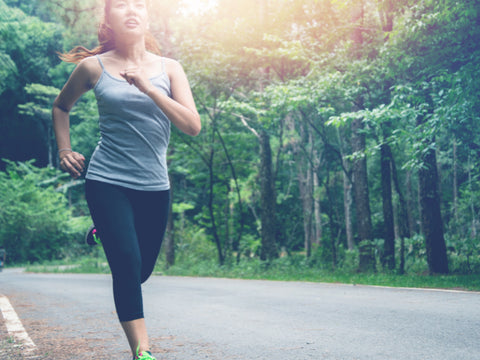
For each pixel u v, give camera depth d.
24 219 36.62
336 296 7.32
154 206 2.27
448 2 9.48
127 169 2.19
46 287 11.23
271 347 3.55
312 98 13.01
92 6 20.70
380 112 9.87
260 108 15.74
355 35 13.88
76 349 3.62
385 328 4.25
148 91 2.03
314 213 34.25
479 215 19.88
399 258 16.06
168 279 14.48
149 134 2.21
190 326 4.66
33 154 44.47
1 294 9.03
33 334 4.34
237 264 18.97
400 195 14.41
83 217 39.97
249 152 23.92
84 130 38.94
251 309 5.90
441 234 12.83
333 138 24.67
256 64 15.84
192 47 16.33
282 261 17.31
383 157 14.38
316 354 3.27
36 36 40.66
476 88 8.90
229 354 3.35
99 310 6.18
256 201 28.77
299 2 14.46
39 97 40.25
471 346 3.42
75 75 2.24
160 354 3.40
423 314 5.05
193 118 2.11
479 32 9.85
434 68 10.72
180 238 26.59
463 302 6.04
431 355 3.17
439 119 9.23
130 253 2.07
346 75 12.63
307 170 28.41
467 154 13.23
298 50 13.87
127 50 2.24
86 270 23.98
